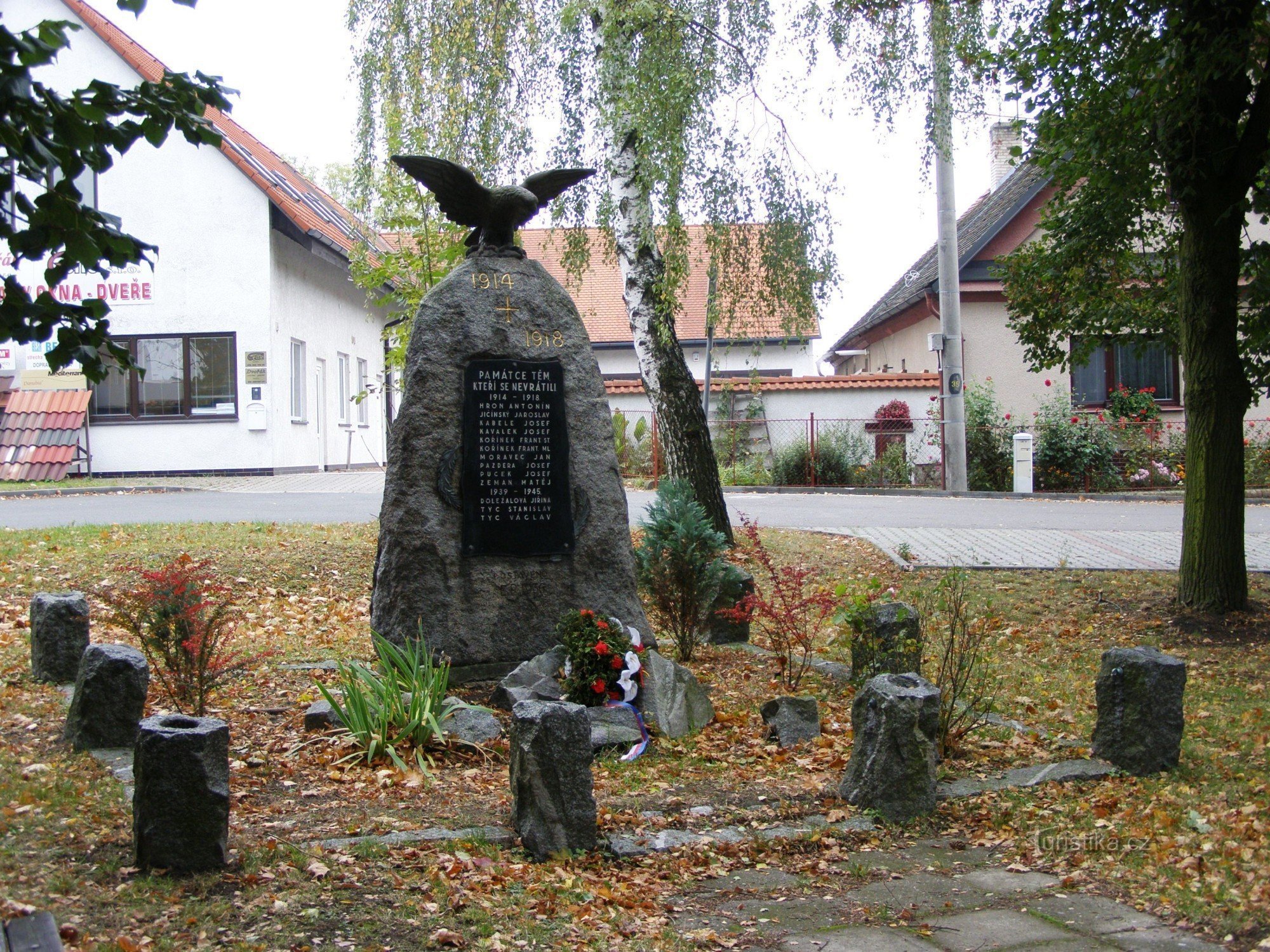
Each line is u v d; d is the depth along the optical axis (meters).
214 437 23.48
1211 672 9.33
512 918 4.35
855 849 5.35
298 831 5.13
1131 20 10.64
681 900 4.71
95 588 10.79
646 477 25.75
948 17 13.43
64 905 4.11
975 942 4.30
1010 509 19.92
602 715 6.87
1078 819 5.66
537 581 8.08
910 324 32.28
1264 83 10.47
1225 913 4.50
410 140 13.76
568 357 8.32
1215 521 11.10
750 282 13.79
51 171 3.72
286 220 23.42
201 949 3.86
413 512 7.82
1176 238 12.34
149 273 23.22
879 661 7.82
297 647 9.28
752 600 8.92
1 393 23.69
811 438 25.67
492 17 13.37
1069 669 9.38
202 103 4.01
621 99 11.73
